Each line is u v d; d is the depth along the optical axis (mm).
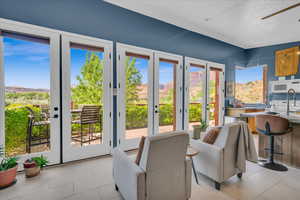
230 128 1927
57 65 2619
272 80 5223
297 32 4250
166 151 1407
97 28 2957
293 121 2350
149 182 1383
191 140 2297
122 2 3033
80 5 2785
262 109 5008
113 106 3195
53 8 2570
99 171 2449
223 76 5047
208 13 3354
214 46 4773
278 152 2787
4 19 2236
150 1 2971
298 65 4684
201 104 4598
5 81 2291
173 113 4074
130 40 3324
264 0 2840
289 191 1934
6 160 2176
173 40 3932
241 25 3887
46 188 1978
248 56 5730
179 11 3299
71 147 2781
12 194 1849
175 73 4055
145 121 3613
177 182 1567
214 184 2074
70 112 2758
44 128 2594
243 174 2357
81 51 2848
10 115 2346
